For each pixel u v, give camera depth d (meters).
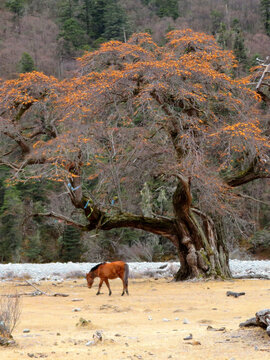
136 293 19.75
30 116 29.09
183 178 24.31
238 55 58.72
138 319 12.50
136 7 138.50
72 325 11.63
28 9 141.62
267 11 114.00
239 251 52.84
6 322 10.07
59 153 24.42
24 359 7.43
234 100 25.23
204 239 25.94
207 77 25.09
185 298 17.62
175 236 26.45
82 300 17.47
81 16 125.81
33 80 27.33
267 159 24.34
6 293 20.19
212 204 25.28
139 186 28.81
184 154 24.30
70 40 109.38
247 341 8.40
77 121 25.17
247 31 114.00
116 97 25.62
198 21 128.12
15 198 63.59
